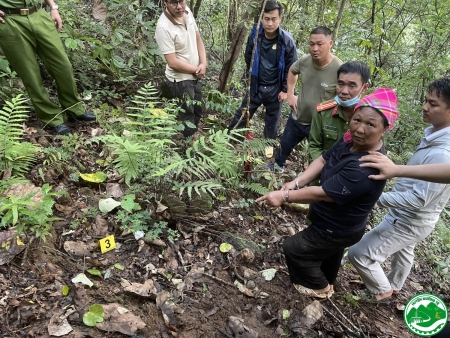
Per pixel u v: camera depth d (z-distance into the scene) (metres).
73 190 3.01
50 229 2.57
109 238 2.61
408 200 2.53
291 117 3.92
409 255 2.96
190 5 5.73
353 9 6.07
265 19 3.91
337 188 2.14
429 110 2.44
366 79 2.60
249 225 3.32
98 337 2.02
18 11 3.14
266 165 4.18
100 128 3.83
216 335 2.28
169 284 2.50
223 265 2.80
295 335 2.48
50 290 2.21
